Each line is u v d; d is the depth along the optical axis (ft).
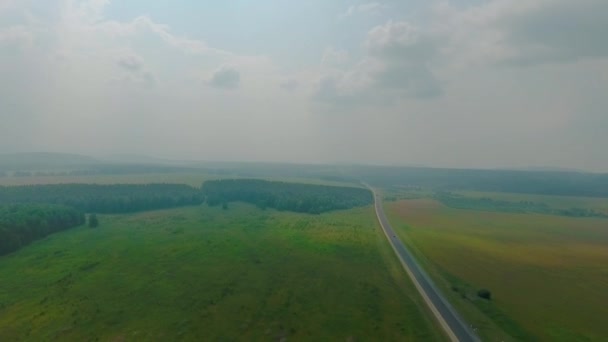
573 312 282.15
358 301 282.56
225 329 236.43
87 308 264.11
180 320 247.50
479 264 402.31
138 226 544.62
